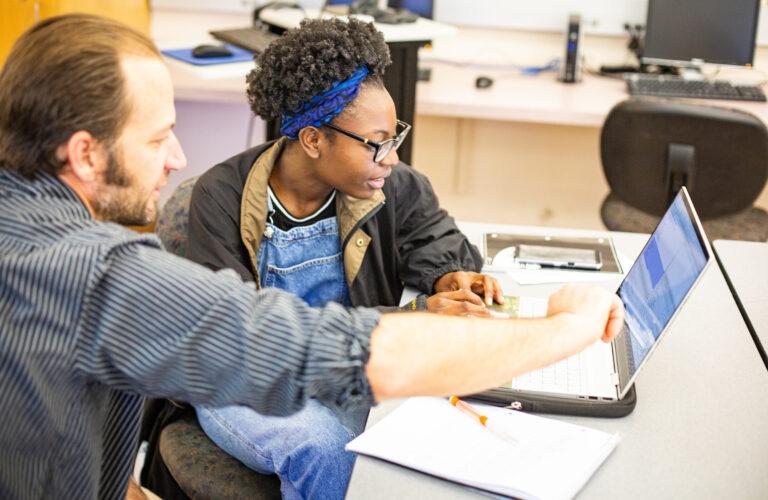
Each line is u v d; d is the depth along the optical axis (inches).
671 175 100.0
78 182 38.5
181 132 139.3
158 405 65.4
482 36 137.1
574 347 42.2
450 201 150.6
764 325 62.7
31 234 36.5
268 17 112.9
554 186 146.4
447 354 38.3
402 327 38.3
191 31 139.3
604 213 109.5
